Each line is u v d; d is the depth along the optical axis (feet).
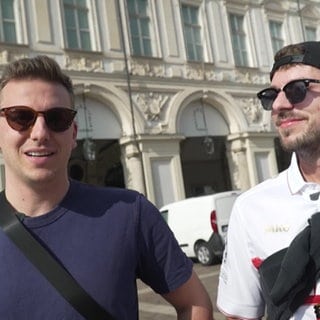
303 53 7.14
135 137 58.03
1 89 6.75
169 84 62.23
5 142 6.54
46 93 6.60
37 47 53.42
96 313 6.08
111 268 6.33
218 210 41.42
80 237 6.39
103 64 57.62
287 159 78.38
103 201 6.73
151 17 62.85
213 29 68.18
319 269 6.40
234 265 7.61
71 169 71.15
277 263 6.84
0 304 5.97
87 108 56.34
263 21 73.87
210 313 7.00
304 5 79.36
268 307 6.93
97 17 58.23
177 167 60.70
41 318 5.96
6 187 6.72
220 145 81.25
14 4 53.01
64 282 6.05
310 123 6.98
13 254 6.18
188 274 6.97
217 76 66.95
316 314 6.33
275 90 7.38
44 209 6.53
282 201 7.16
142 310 26.63
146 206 6.91
